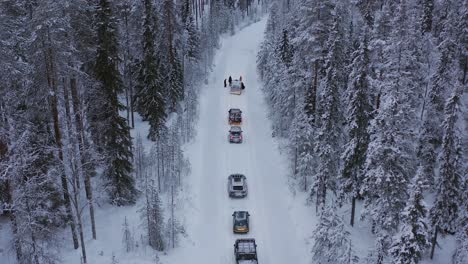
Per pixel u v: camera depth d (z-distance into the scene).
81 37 24.75
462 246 23.25
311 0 34.78
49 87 21.64
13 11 25.45
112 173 28.84
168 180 31.47
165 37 45.06
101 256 24.20
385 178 23.81
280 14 75.81
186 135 39.72
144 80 39.19
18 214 20.50
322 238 22.70
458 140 28.16
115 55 29.36
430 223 27.91
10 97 20.64
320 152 29.34
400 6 33.69
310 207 29.94
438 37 48.72
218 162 36.56
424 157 33.59
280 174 34.53
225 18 97.06
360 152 27.48
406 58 28.83
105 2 28.59
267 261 24.94
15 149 20.17
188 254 25.27
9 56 20.45
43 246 23.83
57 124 22.55
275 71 47.97
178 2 61.91
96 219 27.89
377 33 35.91
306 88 37.03
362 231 28.53
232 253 25.55
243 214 28.03
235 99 52.34
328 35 34.50
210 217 29.17
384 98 25.59
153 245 25.16
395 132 23.83
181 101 48.59
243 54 77.50
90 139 30.38
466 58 42.75
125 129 29.45
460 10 46.50
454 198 28.34
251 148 39.31
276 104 41.38
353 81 27.28
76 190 23.61
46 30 20.56
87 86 25.95
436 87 37.06
